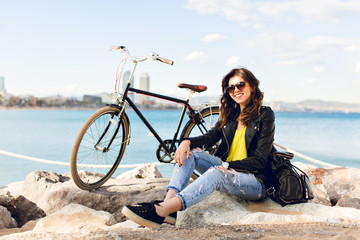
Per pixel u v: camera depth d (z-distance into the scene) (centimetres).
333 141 2984
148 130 367
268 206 270
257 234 210
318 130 4609
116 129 344
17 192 445
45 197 381
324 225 226
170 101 378
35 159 506
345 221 236
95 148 339
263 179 270
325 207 255
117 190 357
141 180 395
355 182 367
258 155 260
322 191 333
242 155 274
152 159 1443
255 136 269
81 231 227
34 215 387
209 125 398
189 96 385
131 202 339
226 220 243
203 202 274
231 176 253
